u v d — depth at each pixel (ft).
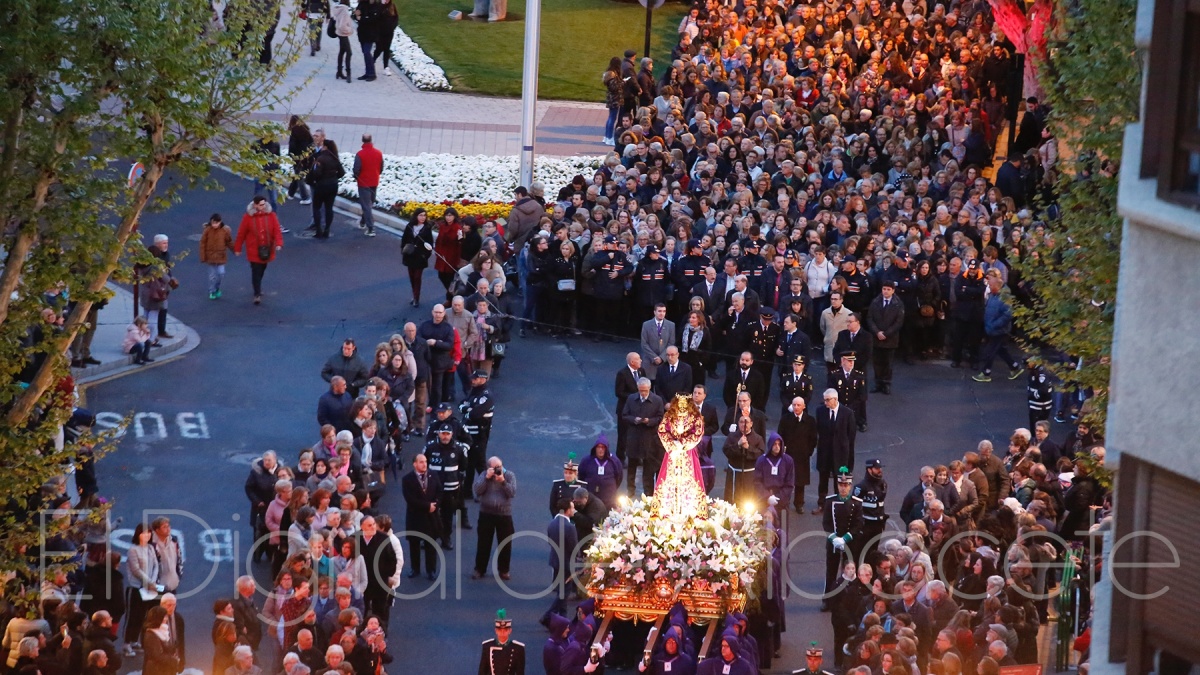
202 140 194.70
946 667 172.24
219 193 366.84
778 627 205.05
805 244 309.42
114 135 187.62
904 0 476.95
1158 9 87.56
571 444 265.34
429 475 221.46
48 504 195.00
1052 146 357.20
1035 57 232.12
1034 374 266.77
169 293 308.40
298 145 348.79
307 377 283.38
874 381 292.81
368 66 459.32
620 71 421.18
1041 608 209.77
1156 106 88.33
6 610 183.83
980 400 289.12
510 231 320.91
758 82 414.00
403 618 211.61
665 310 285.84
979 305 296.92
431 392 270.26
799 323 284.61
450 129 426.51
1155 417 88.79
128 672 193.77
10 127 178.91
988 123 408.26
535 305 306.96
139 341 282.15
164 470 247.29
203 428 262.26
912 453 266.16
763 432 241.76
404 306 315.78
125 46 182.19
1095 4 196.24
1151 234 87.81
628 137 367.25
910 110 402.11
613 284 299.99
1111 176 204.74
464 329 274.16
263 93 204.54
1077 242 206.08
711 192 337.11
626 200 327.67
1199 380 86.17
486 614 213.66
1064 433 275.59
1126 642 93.76
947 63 426.10
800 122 383.86
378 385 239.30
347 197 372.79
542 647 206.08
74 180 184.55
